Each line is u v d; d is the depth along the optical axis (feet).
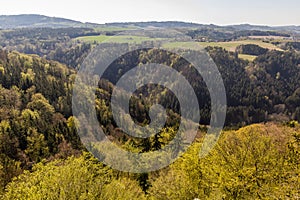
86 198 75.87
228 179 82.64
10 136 267.80
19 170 195.93
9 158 225.97
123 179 126.52
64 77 512.22
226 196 84.07
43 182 77.82
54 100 404.98
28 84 430.61
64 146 269.44
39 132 292.20
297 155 83.97
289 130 173.88
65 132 299.38
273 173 81.20
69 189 76.84
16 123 299.58
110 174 122.62
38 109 356.79
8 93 368.48
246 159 87.76
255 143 90.63
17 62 522.88
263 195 78.23
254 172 82.79
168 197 102.73
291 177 79.10
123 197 85.97
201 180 100.17
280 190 75.72
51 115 352.28
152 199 106.22
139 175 154.71
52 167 86.48
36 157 247.50
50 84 452.76
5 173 183.62
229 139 99.76
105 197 80.84
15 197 82.99
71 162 88.84
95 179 84.99
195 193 100.32
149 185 148.05
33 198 71.67
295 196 74.43
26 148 264.52
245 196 81.30
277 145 95.30
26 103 370.12
